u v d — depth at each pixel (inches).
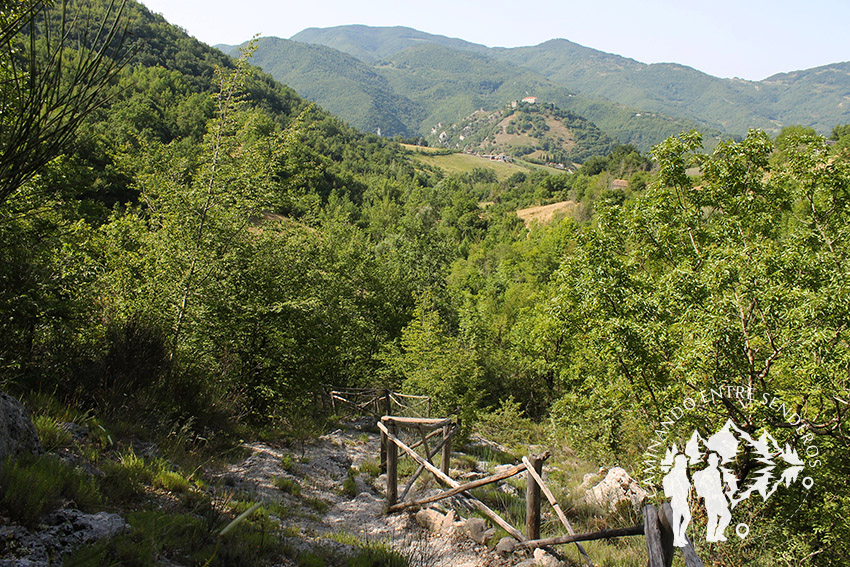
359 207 3811.5
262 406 432.8
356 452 368.2
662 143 510.6
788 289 326.6
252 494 217.2
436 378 546.3
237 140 469.7
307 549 167.9
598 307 425.4
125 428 222.4
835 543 286.4
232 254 438.3
